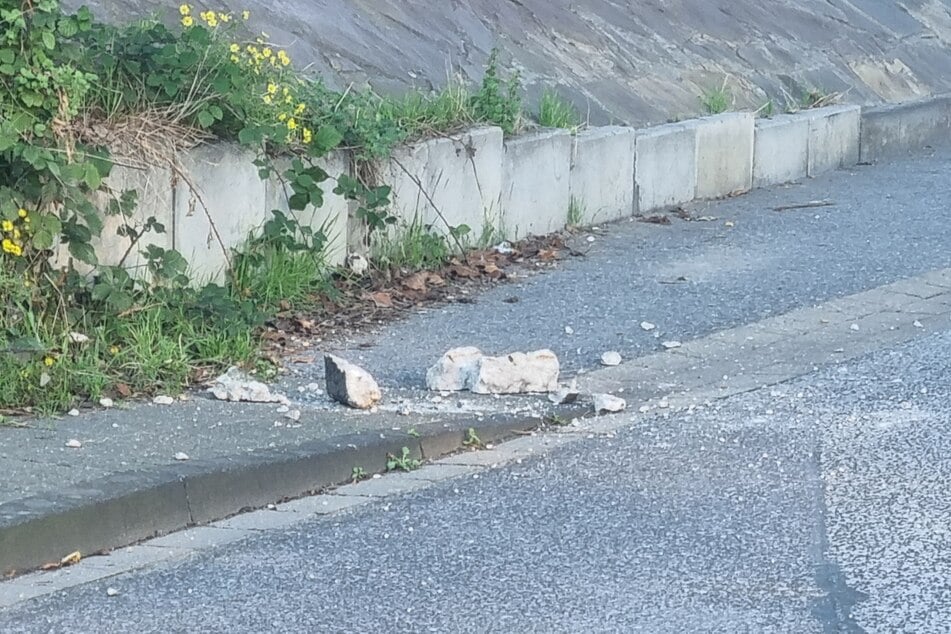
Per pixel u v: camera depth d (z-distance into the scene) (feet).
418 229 34.99
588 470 22.98
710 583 18.53
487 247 36.91
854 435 24.44
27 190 26.43
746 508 21.15
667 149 42.65
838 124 50.29
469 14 46.68
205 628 17.42
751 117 45.68
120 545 20.22
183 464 21.75
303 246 31.60
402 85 40.98
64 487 20.58
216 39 32.01
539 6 49.42
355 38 42.06
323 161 32.65
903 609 17.70
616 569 19.01
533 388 26.76
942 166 51.55
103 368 26.08
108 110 28.68
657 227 40.83
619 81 47.60
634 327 31.14
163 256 28.19
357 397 25.23
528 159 38.01
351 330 30.58
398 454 23.44
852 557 19.29
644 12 53.11
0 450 22.26
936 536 19.98
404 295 32.99
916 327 31.50
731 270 36.04
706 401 26.53
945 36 68.13
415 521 20.93
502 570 19.06
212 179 30.22
